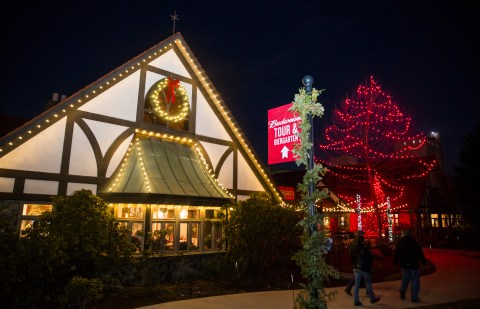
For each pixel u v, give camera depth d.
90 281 7.11
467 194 29.02
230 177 15.48
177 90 14.00
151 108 13.30
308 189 5.14
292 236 12.43
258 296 9.48
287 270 13.11
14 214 9.90
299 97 5.31
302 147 5.22
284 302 8.77
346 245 19.80
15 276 6.82
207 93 15.18
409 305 8.57
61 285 7.79
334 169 36.12
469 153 29.38
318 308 4.83
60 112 10.94
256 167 16.55
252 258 11.70
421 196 30.64
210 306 8.33
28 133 10.29
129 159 12.27
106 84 12.01
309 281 5.07
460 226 32.25
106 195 11.05
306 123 5.27
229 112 15.46
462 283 11.77
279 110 14.54
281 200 16.83
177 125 14.37
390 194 31.78
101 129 11.80
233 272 11.77
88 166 11.37
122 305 8.51
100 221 8.70
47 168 10.55
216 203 12.88
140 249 11.23
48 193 10.50
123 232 9.37
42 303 7.54
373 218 26.55
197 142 14.45
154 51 13.37
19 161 10.09
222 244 13.41
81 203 8.73
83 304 7.18
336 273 4.92
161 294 9.62
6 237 7.27
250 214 11.73
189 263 12.38
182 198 11.73
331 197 34.31
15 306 7.02
